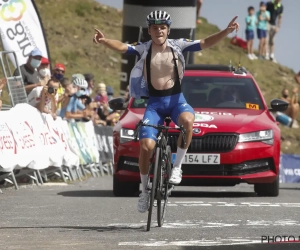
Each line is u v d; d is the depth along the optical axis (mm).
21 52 39281
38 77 37062
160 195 18578
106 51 74500
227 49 84438
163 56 19453
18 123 30984
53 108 34781
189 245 15852
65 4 80812
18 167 30672
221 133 26688
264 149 26938
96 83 66750
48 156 33531
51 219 20453
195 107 28656
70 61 69562
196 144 26641
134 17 45594
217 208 22891
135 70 19594
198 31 85750
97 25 79312
